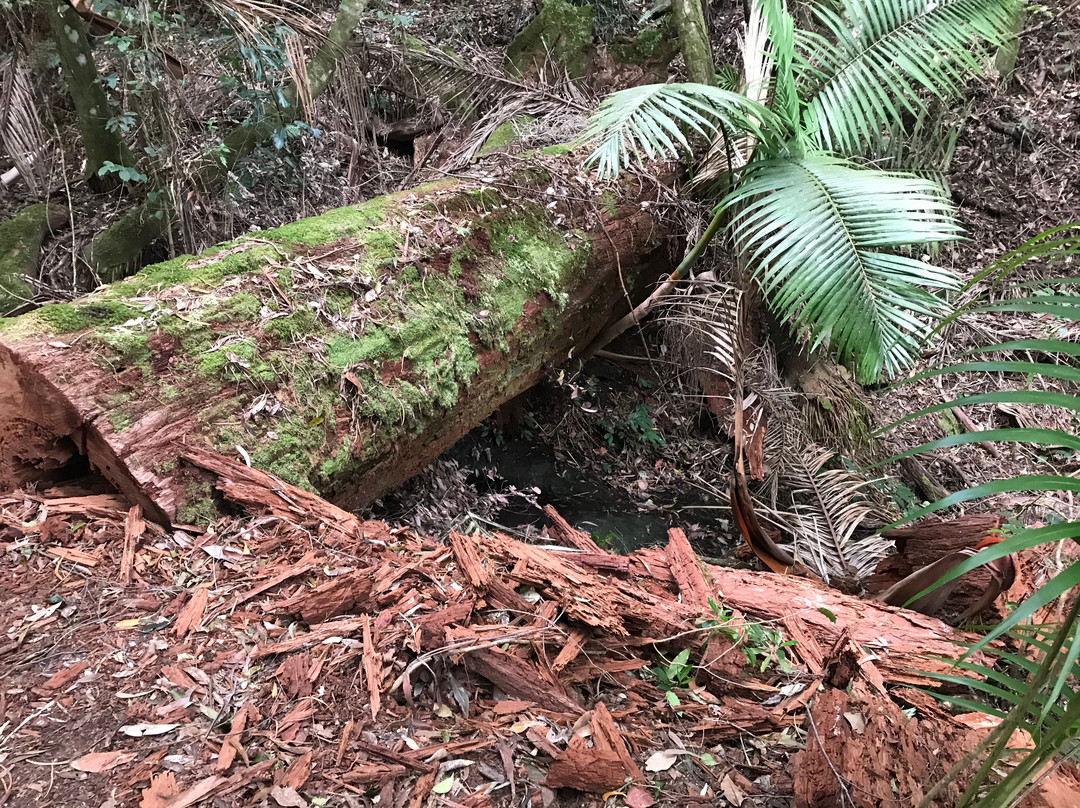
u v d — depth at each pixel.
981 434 0.87
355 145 4.74
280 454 2.34
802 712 1.68
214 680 1.59
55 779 1.33
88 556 1.94
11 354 1.97
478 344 3.15
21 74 3.19
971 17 3.30
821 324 2.82
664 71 5.84
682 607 1.98
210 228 3.58
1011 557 2.27
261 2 3.23
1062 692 1.07
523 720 1.58
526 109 5.21
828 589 2.29
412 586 1.90
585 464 4.75
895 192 2.94
